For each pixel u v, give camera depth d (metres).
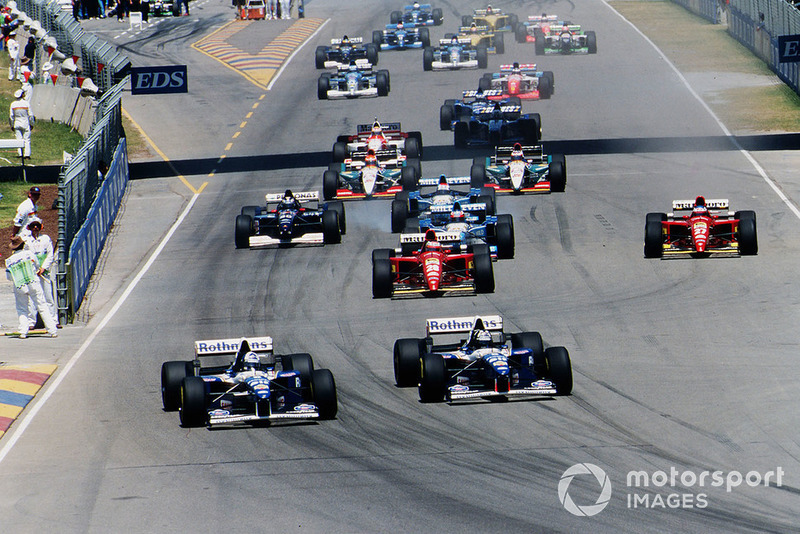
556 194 132.25
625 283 97.94
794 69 187.38
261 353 73.38
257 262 111.69
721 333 84.06
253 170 154.88
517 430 66.75
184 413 68.62
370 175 129.62
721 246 106.56
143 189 148.75
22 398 77.44
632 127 168.75
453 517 55.00
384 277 96.31
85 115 185.88
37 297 91.56
